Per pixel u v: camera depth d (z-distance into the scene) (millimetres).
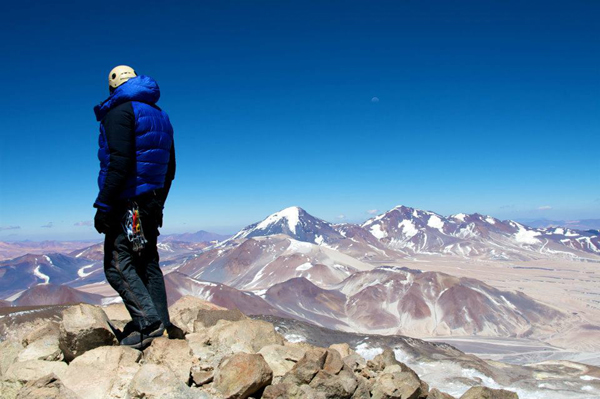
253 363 5875
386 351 8711
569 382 58469
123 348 6141
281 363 6883
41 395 5098
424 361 61125
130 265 6582
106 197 6031
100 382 5656
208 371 6230
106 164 6324
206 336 7617
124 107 6125
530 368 68188
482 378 56719
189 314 9891
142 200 6359
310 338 53844
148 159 6289
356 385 6285
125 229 6242
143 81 6453
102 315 6777
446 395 7938
